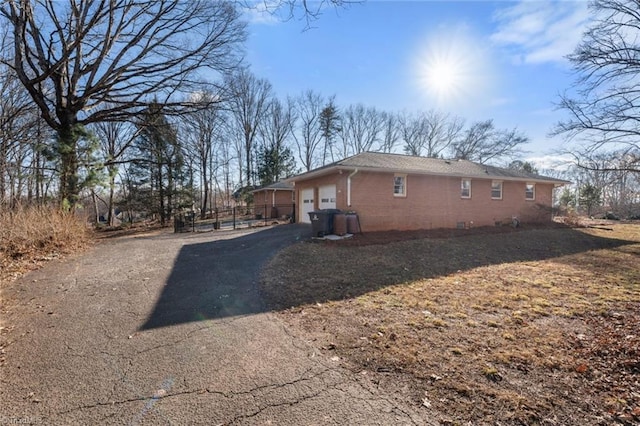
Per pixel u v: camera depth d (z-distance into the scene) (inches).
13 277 243.1
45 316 172.4
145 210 964.6
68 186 469.4
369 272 277.0
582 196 1142.3
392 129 1605.6
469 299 208.8
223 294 211.9
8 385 109.9
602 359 129.3
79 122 528.4
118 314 176.2
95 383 111.3
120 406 98.9
